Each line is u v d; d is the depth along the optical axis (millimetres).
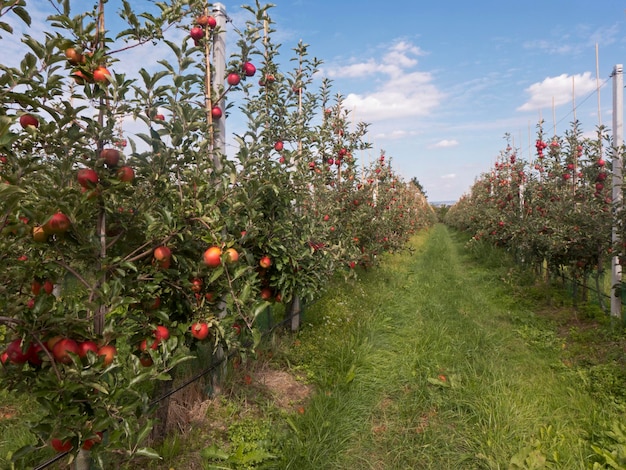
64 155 1764
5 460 2088
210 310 2785
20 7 1501
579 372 4039
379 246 8227
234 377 3715
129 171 1885
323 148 5504
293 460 2766
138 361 1916
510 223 9328
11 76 1518
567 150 7477
